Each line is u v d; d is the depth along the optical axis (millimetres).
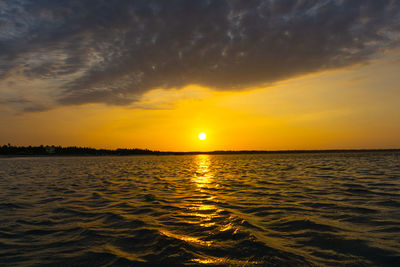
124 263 6059
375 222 8953
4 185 21000
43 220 10039
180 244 7129
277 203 12523
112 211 11430
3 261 6301
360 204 11805
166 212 11078
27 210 11750
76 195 15797
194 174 31172
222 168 42469
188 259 6172
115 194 16094
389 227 8344
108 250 6891
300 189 16797
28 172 36094
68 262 6188
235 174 29891
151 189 18125
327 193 15000
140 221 9680
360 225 8664
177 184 20938
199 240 7477
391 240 7180
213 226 8859
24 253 6789
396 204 11633
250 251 6594
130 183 21969
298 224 8914
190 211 11195
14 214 11023
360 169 32906
